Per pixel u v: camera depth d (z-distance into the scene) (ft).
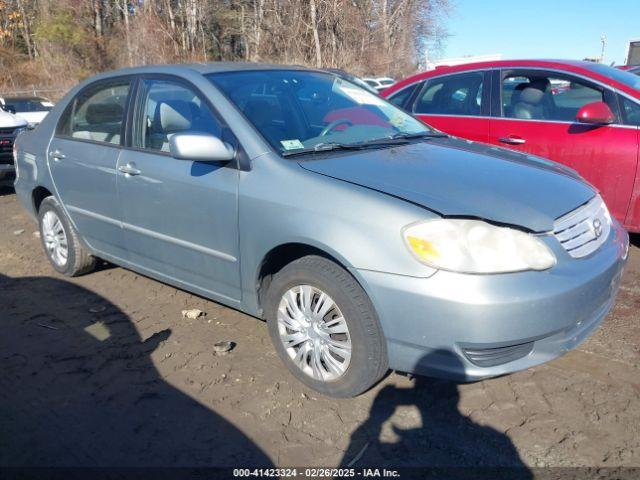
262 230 10.38
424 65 111.04
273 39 90.74
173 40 95.81
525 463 8.62
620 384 10.41
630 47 47.50
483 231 8.75
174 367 11.39
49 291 15.28
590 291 9.34
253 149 10.82
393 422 9.59
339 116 12.83
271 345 12.15
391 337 9.14
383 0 95.71
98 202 14.03
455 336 8.64
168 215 12.17
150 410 10.06
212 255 11.54
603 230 10.61
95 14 118.62
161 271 13.10
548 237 9.22
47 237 16.47
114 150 13.48
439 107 19.71
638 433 9.14
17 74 112.78
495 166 11.05
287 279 10.30
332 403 10.11
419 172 10.30
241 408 10.05
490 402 10.03
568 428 9.32
